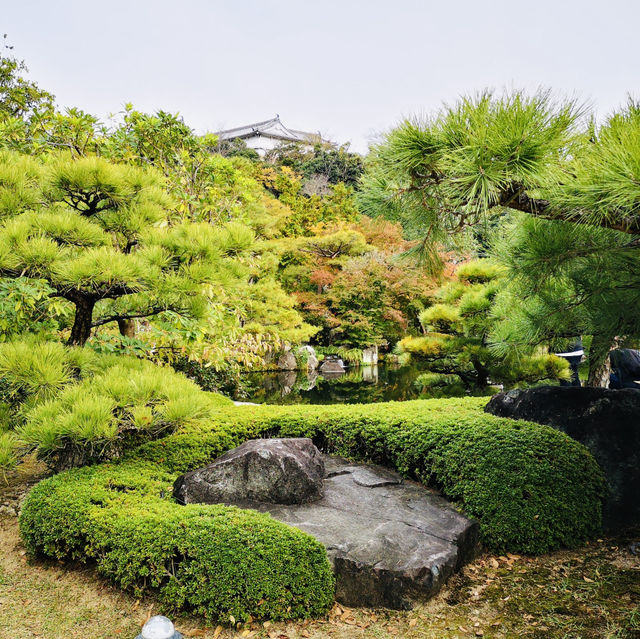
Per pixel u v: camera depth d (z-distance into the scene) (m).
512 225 3.39
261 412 4.99
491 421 4.00
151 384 3.40
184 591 2.64
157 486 3.43
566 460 3.51
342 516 3.27
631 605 2.68
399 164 2.29
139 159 6.61
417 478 4.10
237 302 6.22
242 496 3.41
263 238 16.94
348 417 4.66
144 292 3.84
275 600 2.61
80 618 2.63
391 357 19.38
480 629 2.54
